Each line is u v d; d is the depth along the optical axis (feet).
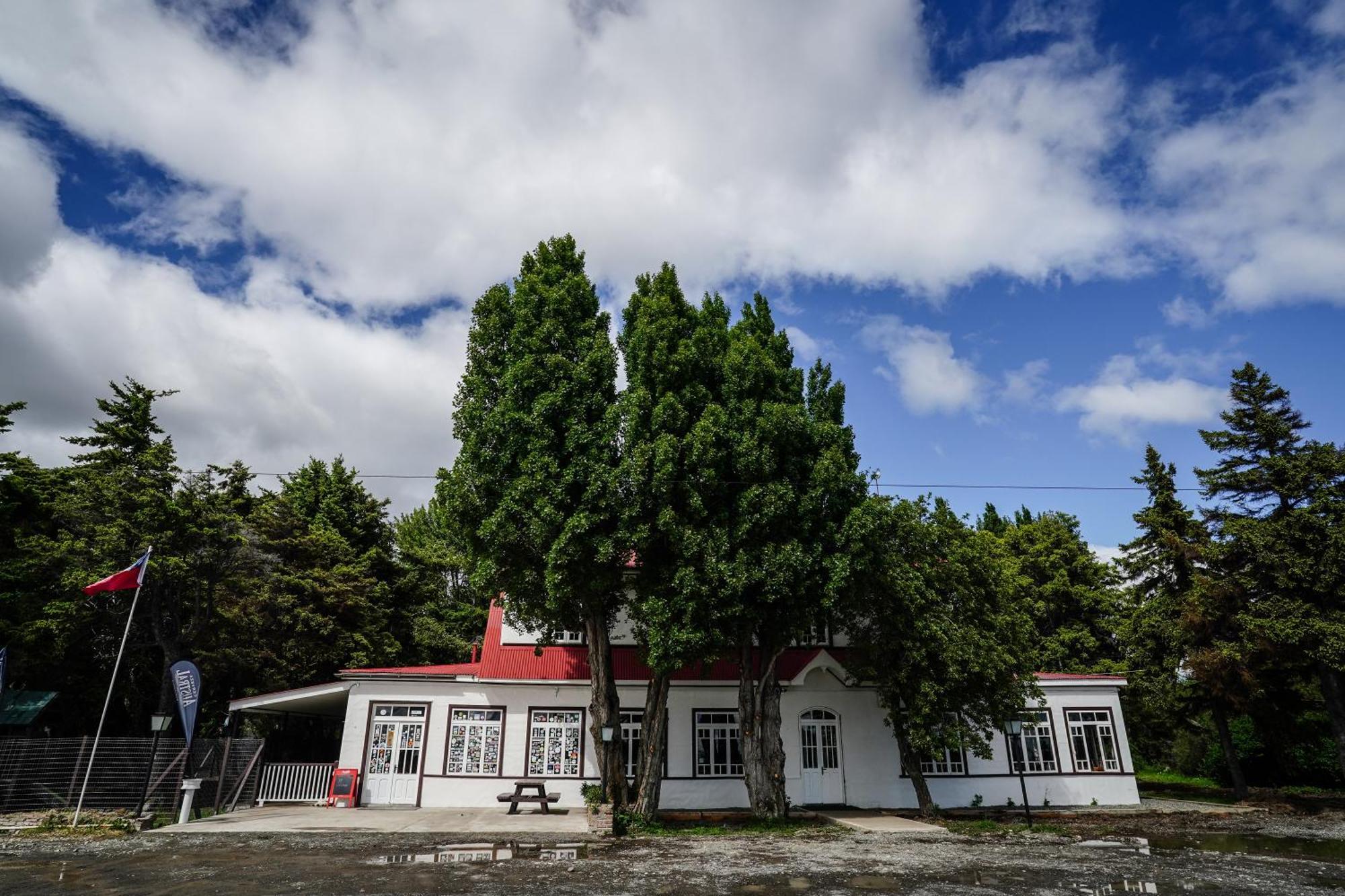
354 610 107.14
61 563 87.40
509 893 37.86
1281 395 100.22
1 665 69.72
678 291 71.72
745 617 66.33
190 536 90.94
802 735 86.02
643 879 42.45
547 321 66.85
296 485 134.00
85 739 65.67
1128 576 107.76
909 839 61.26
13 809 62.75
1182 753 125.70
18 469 98.84
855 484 69.82
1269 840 63.00
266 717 110.42
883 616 74.23
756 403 69.15
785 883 41.70
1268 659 90.43
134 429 106.63
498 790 78.54
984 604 78.33
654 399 66.74
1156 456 108.27
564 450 63.62
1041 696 81.87
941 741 73.00
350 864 45.44
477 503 65.31
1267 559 89.51
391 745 79.00
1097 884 42.70
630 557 68.64
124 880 39.78
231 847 51.19
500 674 81.56
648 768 68.80
